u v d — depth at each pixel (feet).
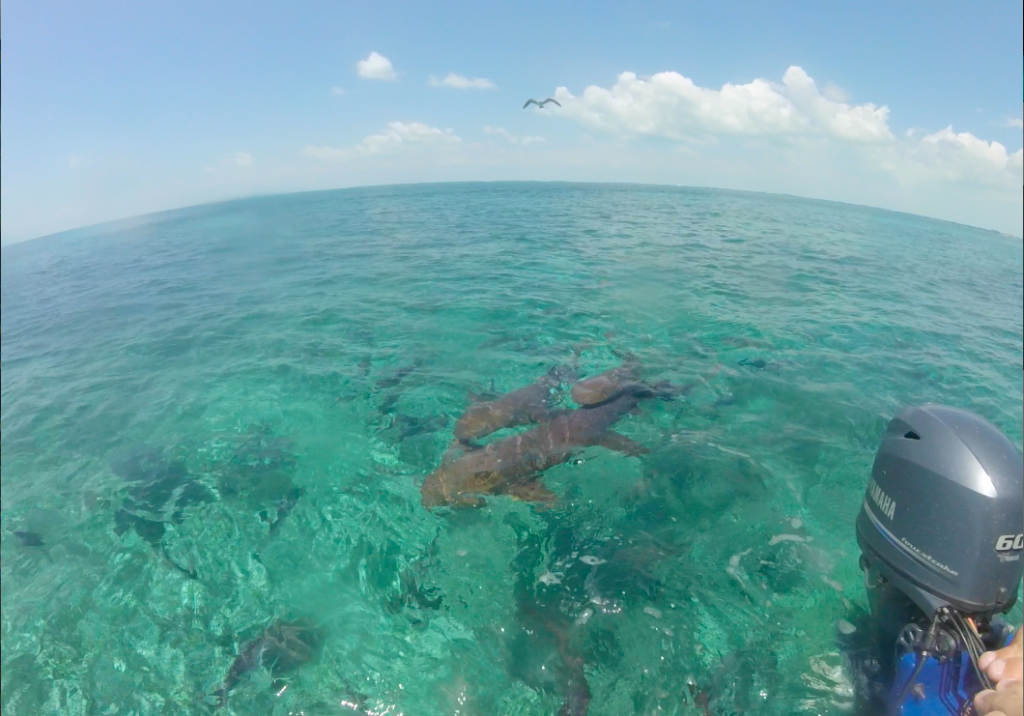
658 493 17.97
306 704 12.03
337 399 25.29
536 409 23.03
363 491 18.88
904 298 43.62
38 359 33.99
